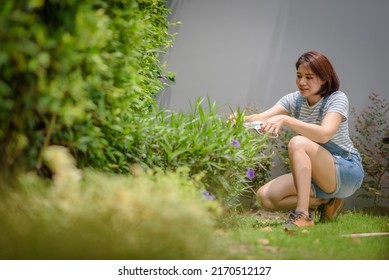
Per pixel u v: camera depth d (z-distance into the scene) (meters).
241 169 5.21
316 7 8.64
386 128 8.27
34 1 2.71
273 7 8.70
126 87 3.79
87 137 3.53
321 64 5.48
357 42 8.55
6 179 3.24
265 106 8.70
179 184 3.82
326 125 5.31
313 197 5.90
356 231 5.13
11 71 2.92
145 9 5.54
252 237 4.23
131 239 3.01
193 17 8.83
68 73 3.18
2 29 2.62
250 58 8.73
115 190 3.06
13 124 3.20
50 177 3.68
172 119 4.93
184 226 3.15
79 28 2.90
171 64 8.83
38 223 3.00
